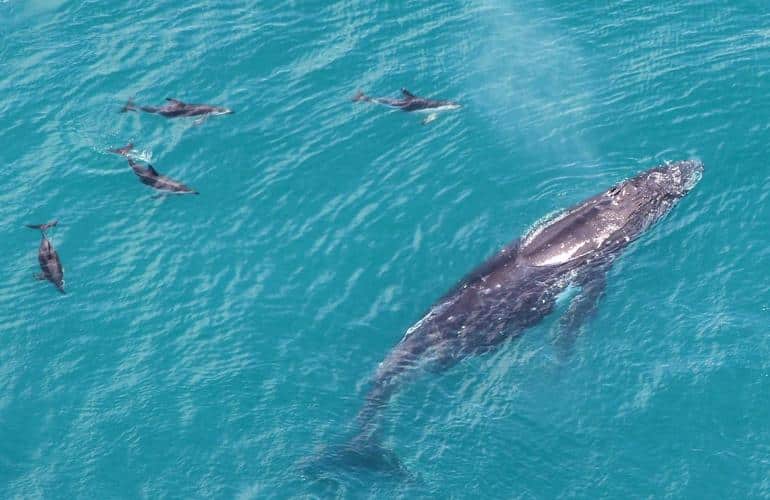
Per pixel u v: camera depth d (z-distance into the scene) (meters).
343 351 35.22
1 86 47.28
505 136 42.91
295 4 50.88
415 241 38.72
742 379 32.41
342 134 43.97
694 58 45.34
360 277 37.69
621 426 31.73
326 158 42.94
